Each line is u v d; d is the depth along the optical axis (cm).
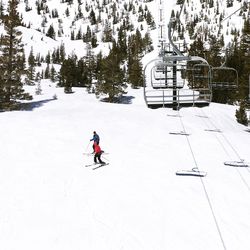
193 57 1798
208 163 2195
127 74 10881
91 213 1491
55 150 2367
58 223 1411
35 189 1720
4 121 3241
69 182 1816
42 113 3841
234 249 1254
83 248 1248
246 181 1906
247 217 1485
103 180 1847
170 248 1252
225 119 4456
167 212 1509
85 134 2825
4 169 1970
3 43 5059
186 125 3406
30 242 1282
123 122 3338
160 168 2047
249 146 2772
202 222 1434
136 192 1700
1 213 1477
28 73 5188
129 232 1349
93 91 8581
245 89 4406
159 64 1862
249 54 4881
